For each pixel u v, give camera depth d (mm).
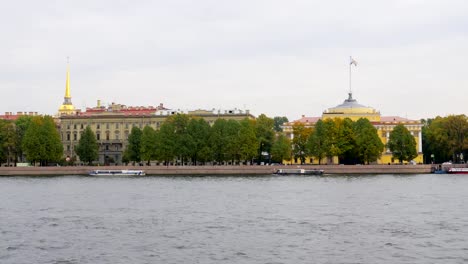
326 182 155125
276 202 104250
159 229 74625
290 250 61406
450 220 81188
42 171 199500
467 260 57156
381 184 146500
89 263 56594
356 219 82188
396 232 71375
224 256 58938
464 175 194125
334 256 58719
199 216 86500
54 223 80188
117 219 83688
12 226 77750
